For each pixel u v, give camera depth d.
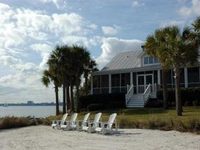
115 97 42.47
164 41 29.95
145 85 42.19
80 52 44.38
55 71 44.34
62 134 22.62
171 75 40.81
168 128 21.89
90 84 52.38
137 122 24.19
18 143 18.64
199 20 29.38
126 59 50.66
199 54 32.12
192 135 18.91
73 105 44.31
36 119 33.00
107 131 21.17
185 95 37.12
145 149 14.71
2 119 30.41
